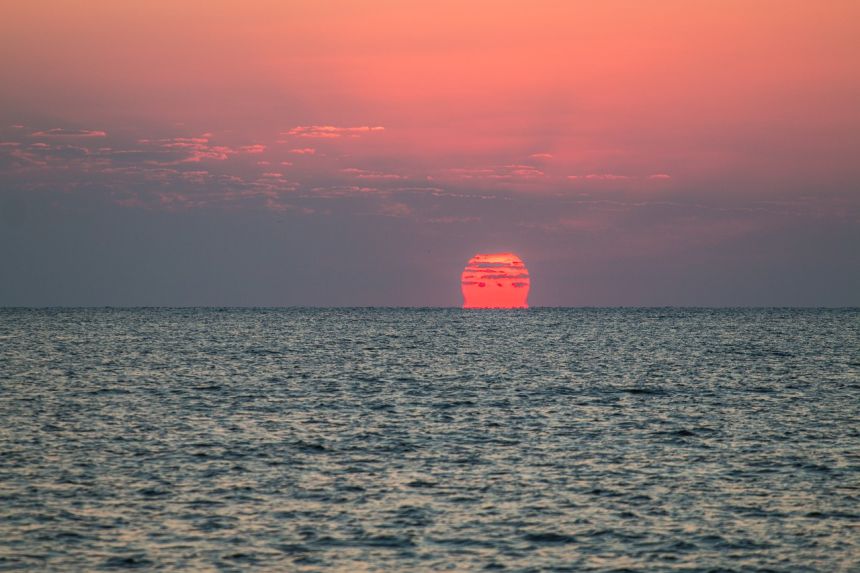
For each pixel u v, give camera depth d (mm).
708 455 171500
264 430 196250
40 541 116375
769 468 160375
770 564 111812
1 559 110000
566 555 114312
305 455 169250
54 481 145500
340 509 132125
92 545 115438
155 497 137125
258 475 152250
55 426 196625
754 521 128000
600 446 180250
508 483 148125
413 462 163875
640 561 112562
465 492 142250
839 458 169000
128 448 173250
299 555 113062
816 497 140500
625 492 142875
